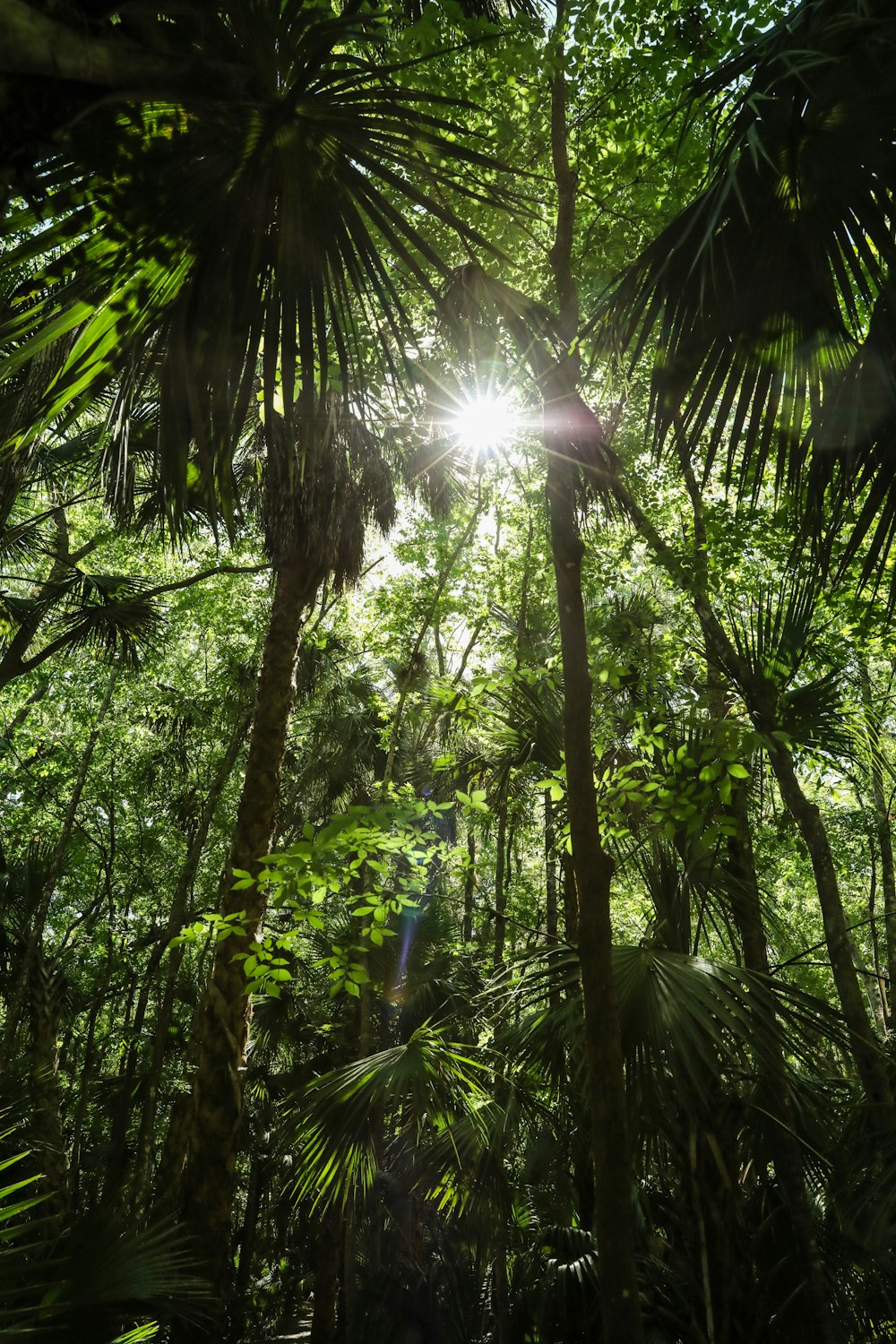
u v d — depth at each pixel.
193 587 14.87
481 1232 5.99
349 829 4.61
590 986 3.38
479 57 4.69
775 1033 4.05
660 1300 5.17
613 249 5.66
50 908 18.83
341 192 2.47
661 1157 5.22
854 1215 4.42
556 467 3.80
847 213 2.59
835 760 5.71
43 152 1.67
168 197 2.27
